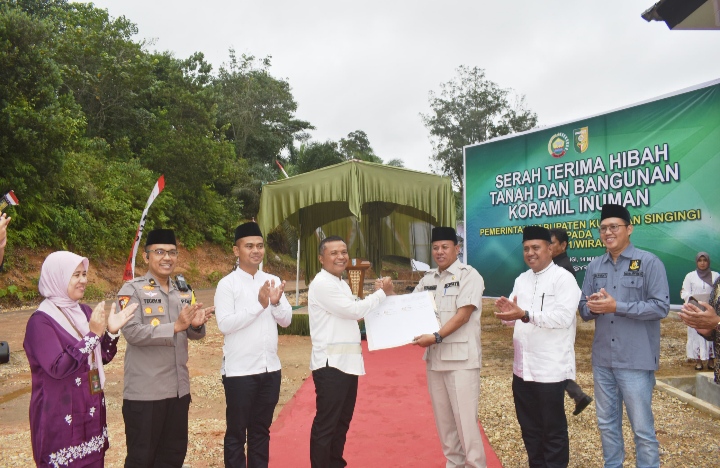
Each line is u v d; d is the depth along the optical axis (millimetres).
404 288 20656
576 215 10164
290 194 10586
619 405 3590
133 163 25312
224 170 29984
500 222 11625
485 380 6945
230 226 31109
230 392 3514
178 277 3607
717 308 3277
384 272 31609
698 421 5176
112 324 2768
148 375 3180
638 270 3494
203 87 28422
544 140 10766
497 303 3463
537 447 3611
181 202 27094
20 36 15688
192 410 5781
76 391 2699
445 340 3670
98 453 2797
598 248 9789
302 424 5168
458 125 33750
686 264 8547
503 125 33625
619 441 3580
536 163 10914
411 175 10766
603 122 9734
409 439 4699
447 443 3816
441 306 3758
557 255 5004
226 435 3541
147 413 3150
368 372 7270
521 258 11234
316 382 3596
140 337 3088
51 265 2723
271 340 3674
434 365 3709
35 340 2607
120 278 20062
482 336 10750
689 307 2932
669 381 6816
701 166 8398
